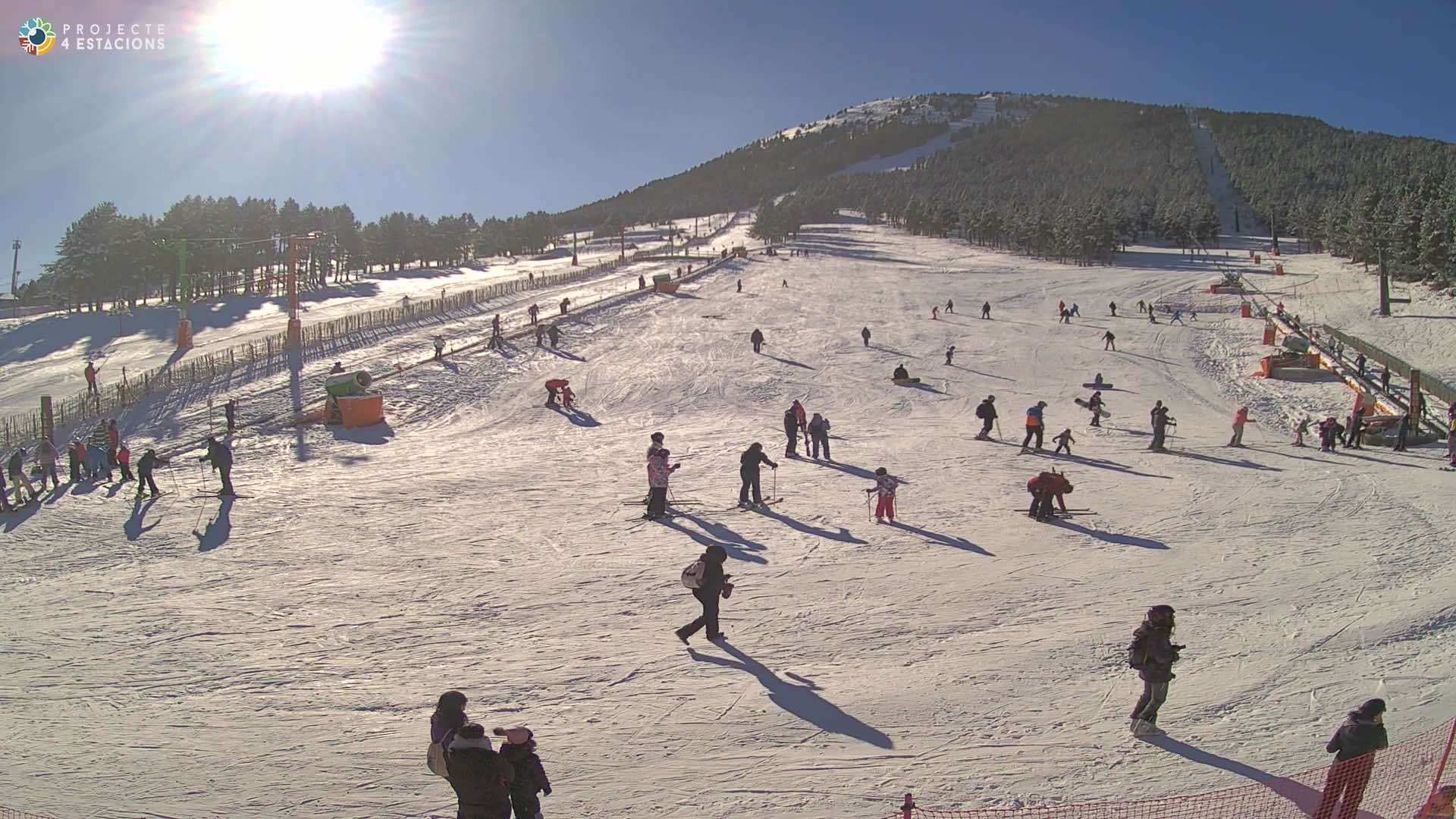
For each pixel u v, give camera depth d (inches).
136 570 652.1
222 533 754.8
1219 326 2284.7
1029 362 1852.9
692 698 412.8
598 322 2245.3
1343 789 293.7
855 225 7357.3
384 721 395.9
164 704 416.2
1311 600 533.3
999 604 540.4
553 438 1270.9
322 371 1718.8
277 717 401.1
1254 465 1012.5
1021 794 323.9
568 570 625.6
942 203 6220.5
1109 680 426.6
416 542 708.7
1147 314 2501.2
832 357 1870.1
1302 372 1663.4
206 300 3257.9
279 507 852.0
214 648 487.8
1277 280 3181.6
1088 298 2780.5
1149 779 333.4
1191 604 532.4
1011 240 5265.8
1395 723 370.0
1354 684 414.0
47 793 336.2
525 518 787.4
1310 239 4817.9
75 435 1346.0
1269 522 735.7
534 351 1892.2
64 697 426.0
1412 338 2057.1
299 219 5679.1
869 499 765.3
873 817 311.7
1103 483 912.3
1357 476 928.9
